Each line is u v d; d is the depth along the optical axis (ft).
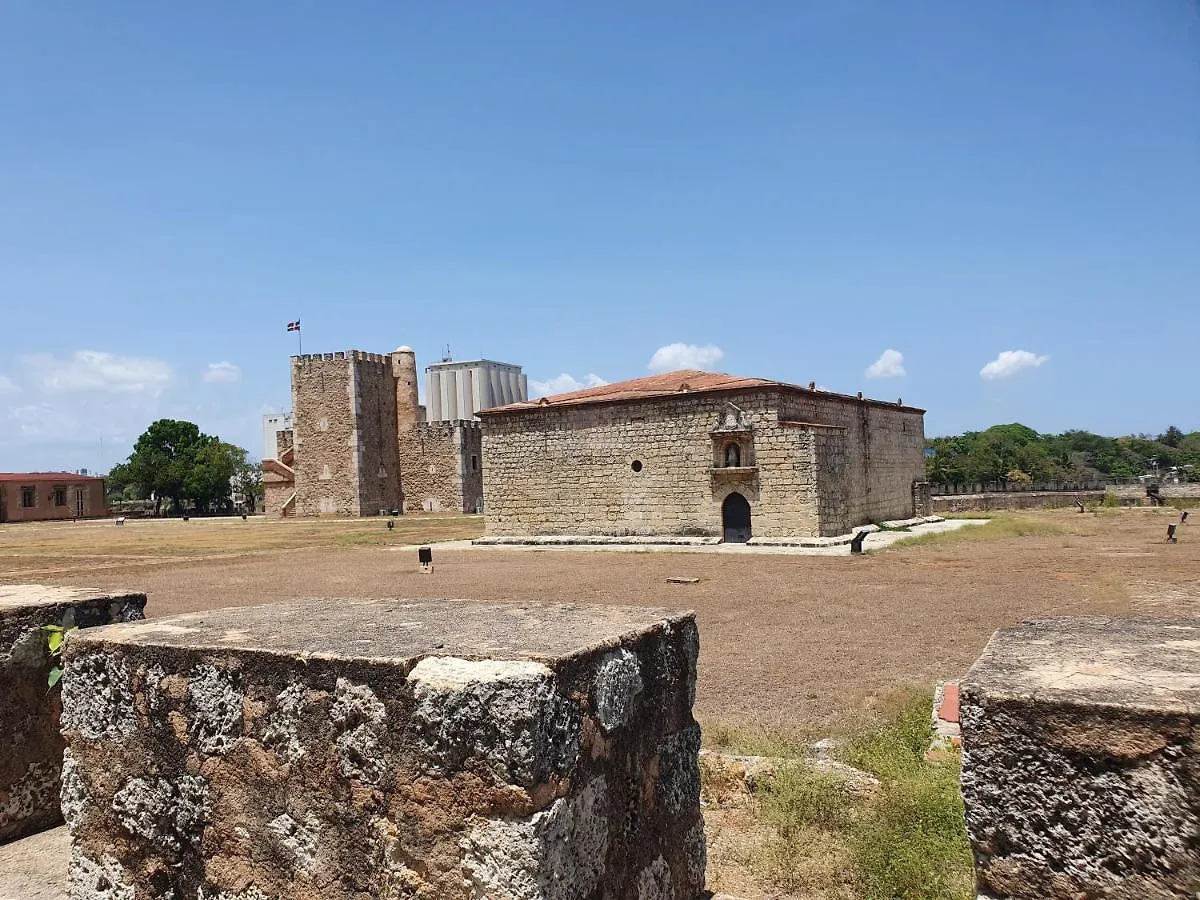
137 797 11.60
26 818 14.88
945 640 46.14
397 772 9.67
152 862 11.50
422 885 9.51
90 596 16.14
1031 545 104.88
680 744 12.46
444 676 9.48
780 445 110.93
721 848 19.81
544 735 9.15
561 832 9.29
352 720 9.99
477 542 130.62
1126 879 7.88
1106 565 80.43
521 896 8.93
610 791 10.52
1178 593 59.62
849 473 132.46
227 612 13.89
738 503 114.62
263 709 10.66
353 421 232.12
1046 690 8.45
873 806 20.47
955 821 18.62
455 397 329.31
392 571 91.66
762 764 23.91
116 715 11.82
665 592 69.05
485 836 9.11
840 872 18.12
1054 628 11.70
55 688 15.21
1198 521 143.95
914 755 24.81
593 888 10.00
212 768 11.03
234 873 10.85
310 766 10.32
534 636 11.05
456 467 242.99
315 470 236.63
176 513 320.91
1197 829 7.58
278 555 118.21
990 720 8.54
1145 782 7.80
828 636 48.39
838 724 30.27
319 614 13.46
